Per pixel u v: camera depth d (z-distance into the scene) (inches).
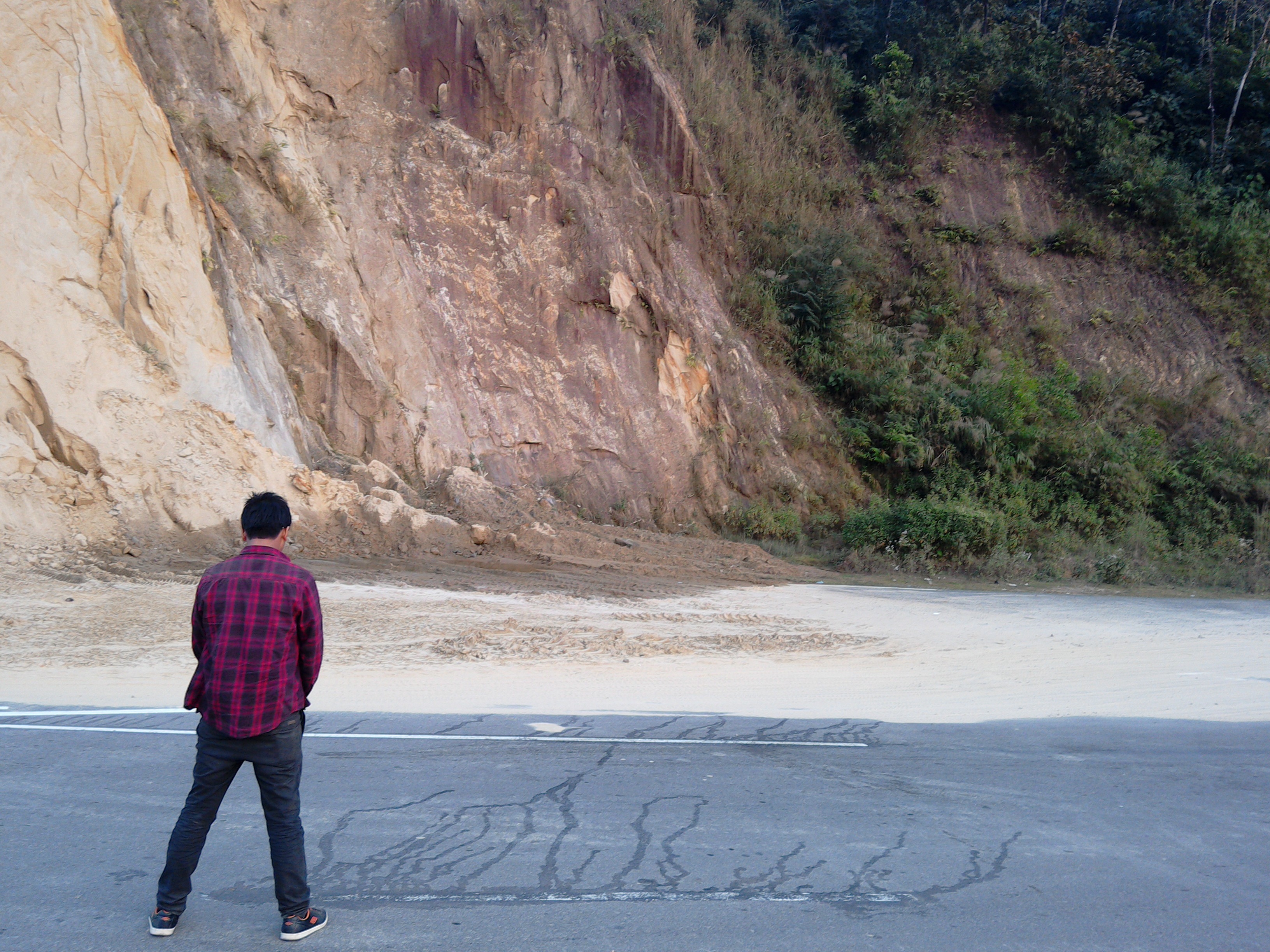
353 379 792.9
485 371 880.9
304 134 876.0
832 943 143.4
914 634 480.1
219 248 727.1
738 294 1090.7
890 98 1286.9
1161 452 1078.4
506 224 929.5
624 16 1126.4
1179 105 1360.7
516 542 701.9
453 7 956.6
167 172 665.6
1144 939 147.1
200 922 147.5
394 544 653.9
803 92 1302.9
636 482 918.4
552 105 1003.3
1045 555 900.0
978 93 1322.6
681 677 346.0
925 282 1200.2
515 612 490.3
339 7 913.5
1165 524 1032.8
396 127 920.9
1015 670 381.1
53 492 535.8
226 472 606.5
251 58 846.5
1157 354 1198.9
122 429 576.7
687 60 1171.3
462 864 170.4
